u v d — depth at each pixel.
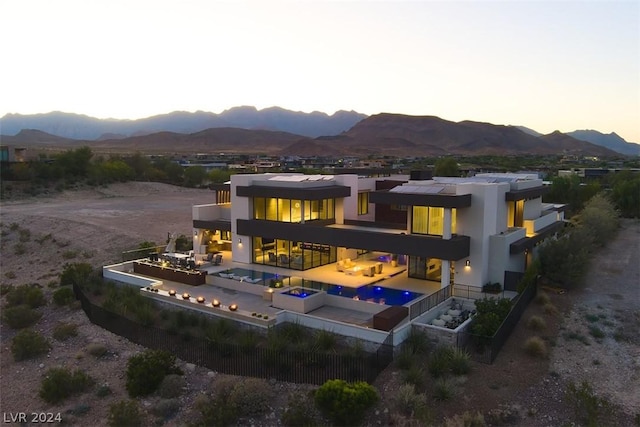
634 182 64.50
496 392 17.61
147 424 16.69
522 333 22.34
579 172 109.12
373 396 16.31
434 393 17.34
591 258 36.91
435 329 20.95
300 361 19.45
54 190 76.75
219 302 25.42
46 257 44.44
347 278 29.84
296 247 32.12
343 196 33.47
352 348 20.45
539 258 29.36
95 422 16.95
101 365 21.06
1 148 86.31
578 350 21.02
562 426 15.93
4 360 22.44
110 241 46.34
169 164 106.62
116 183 87.38
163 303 26.98
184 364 20.59
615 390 18.12
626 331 22.88
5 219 55.31
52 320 27.05
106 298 28.66
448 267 26.11
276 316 23.20
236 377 19.12
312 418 16.36
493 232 27.55
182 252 38.72
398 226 32.44
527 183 32.19
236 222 34.38
